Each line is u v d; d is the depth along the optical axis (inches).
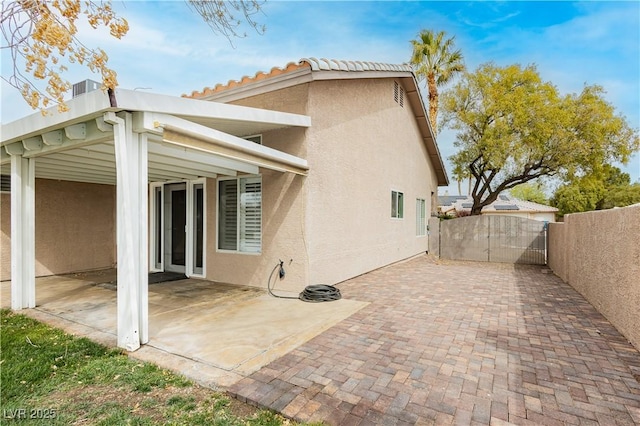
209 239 330.0
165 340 174.7
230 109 207.5
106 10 129.4
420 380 134.1
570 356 158.9
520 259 514.9
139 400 120.7
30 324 203.8
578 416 111.0
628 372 142.7
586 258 277.9
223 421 108.4
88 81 208.2
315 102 288.7
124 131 158.2
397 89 463.8
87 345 168.2
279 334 183.9
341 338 179.0
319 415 111.0
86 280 336.8
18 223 235.9
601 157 705.6
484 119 734.5
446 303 255.6
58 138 189.9
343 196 333.4
